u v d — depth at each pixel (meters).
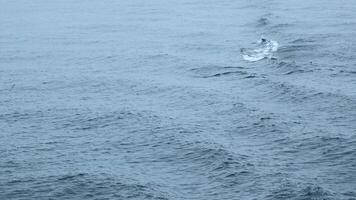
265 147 45.12
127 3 152.50
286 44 82.81
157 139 47.88
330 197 35.59
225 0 149.88
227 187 38.44
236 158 42.69
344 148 43.59
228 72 68.12
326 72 65.75
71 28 110.69
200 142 46.12
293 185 37.50
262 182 38.56
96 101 59.97
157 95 61.06
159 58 78.75
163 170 41.94
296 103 55.38
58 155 45.69
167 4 146.38
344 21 101.25
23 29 111.94
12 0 169.62
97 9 141.12
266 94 58.88
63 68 75.94
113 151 46.16
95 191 38.84
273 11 120.19
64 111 56.72
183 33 98.88
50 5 154.12
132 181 40.00
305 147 44.47
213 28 102.88
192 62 74.75
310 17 108.00
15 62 80.88
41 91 64.75
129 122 52.41
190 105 56.97
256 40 88.44
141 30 104.62
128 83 66.25
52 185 39.94
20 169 43.06
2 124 53.75
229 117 52.50
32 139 49.59
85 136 49.78
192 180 39.97
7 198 38.19
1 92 64.81
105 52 85.12
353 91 57.78
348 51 76.56
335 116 51.28
